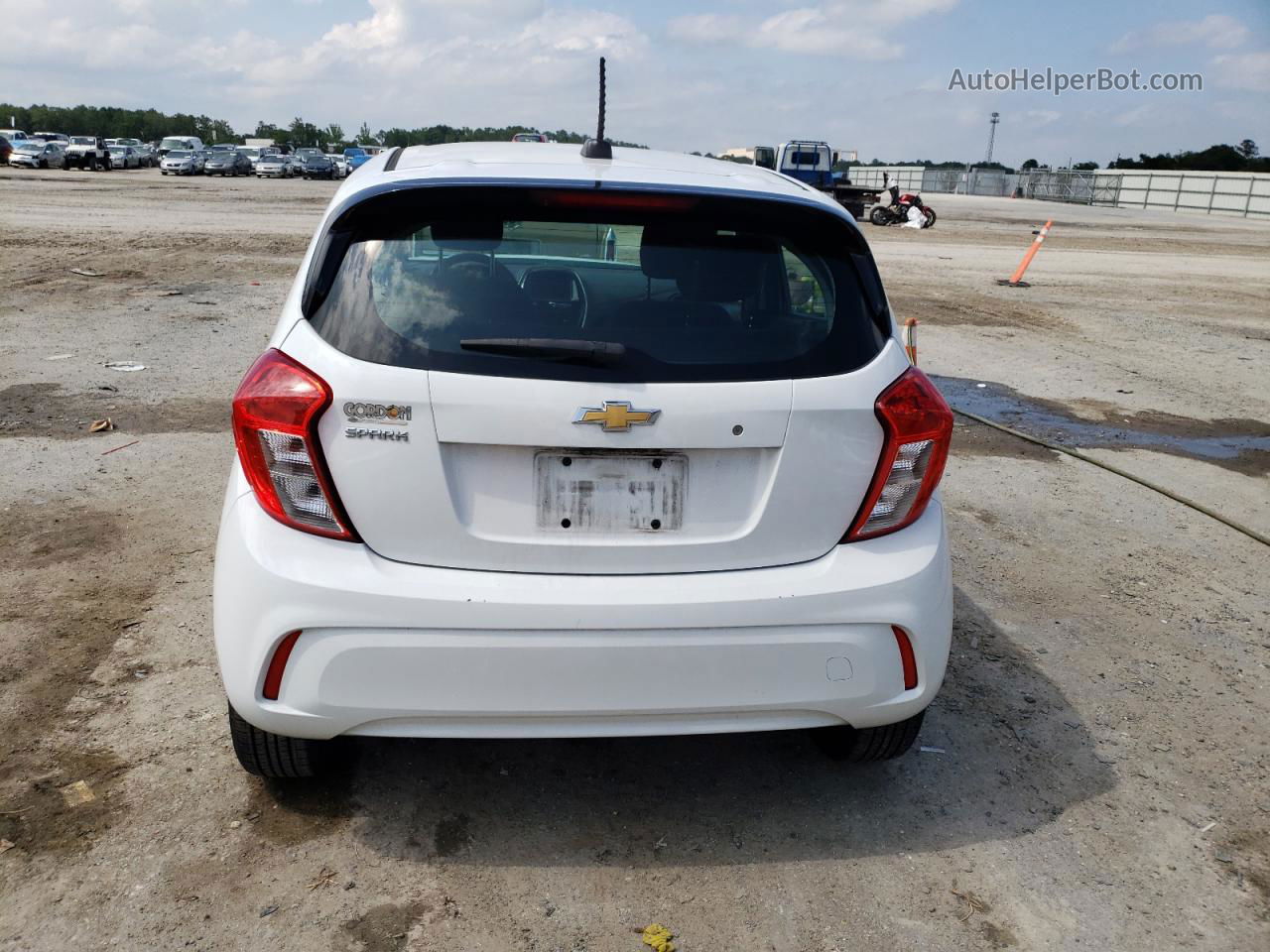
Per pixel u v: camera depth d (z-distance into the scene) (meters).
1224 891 2.74
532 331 2.40
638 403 2.37
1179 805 3.12
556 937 2.43
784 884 2.67
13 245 15.10
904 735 2.94
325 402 2.34
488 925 2.45
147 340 9.06
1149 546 5.39
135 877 2.52
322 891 2.53
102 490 5.21
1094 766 3.31
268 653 2.38
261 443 2.38
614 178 2.57
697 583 2.48
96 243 15.95
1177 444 7.57
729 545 2.51
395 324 2.38
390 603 2.35
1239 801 3.16
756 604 2.47
